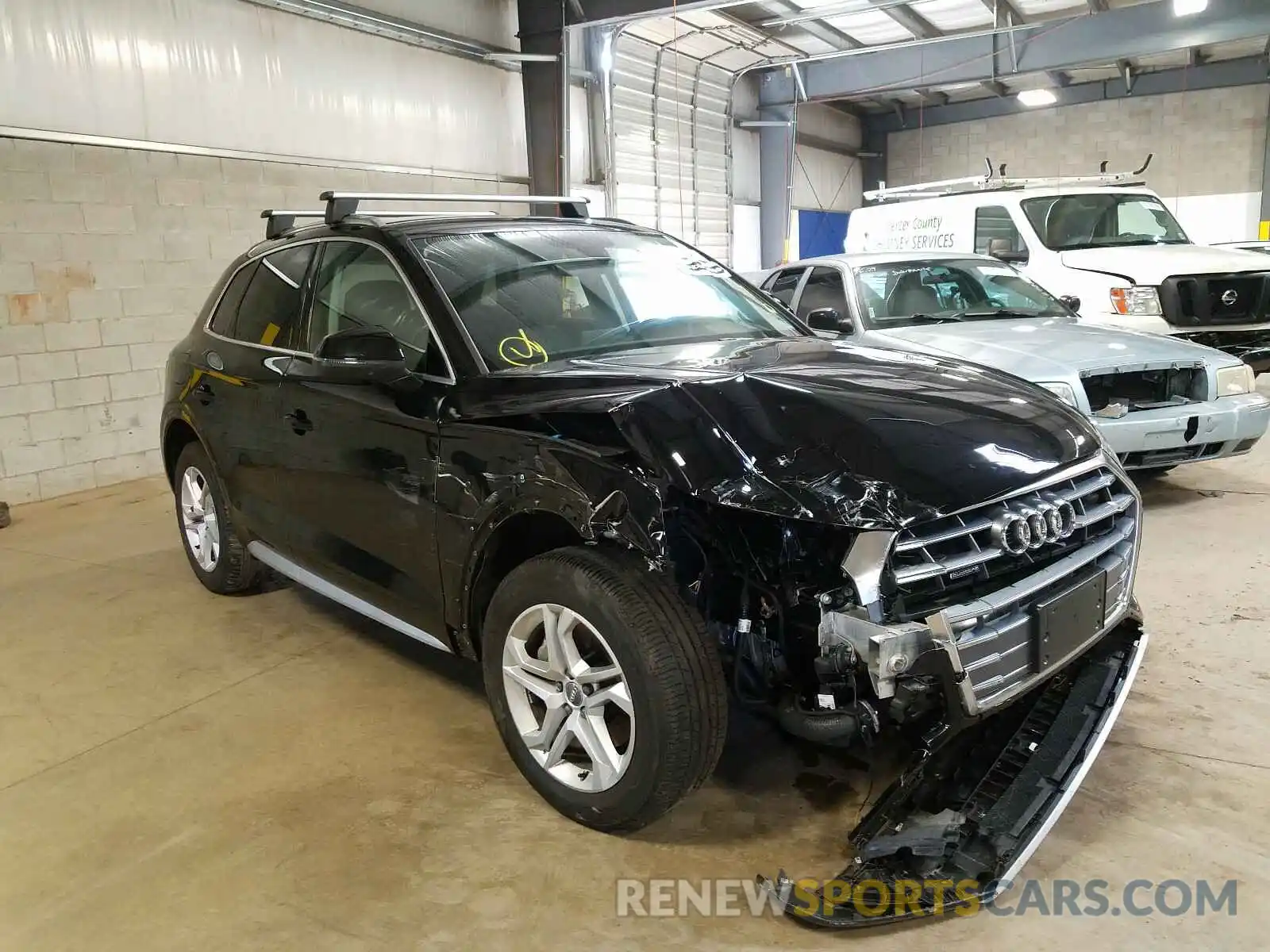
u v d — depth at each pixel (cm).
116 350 708
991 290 630
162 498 668
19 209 643
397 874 240
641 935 216
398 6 933
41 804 279
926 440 233
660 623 229
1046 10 1281
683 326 337
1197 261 699
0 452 648
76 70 670
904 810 235
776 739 298
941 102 1923
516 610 259
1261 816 251
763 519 231
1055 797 241
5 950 218
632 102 1289
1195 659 342
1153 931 212
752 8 1180
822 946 211
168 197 732
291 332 363
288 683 356
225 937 220
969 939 211
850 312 581
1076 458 250
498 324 300
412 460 289
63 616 433
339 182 873
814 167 1831
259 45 797
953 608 213
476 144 1045
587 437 242
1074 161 1838
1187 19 1234
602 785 247
